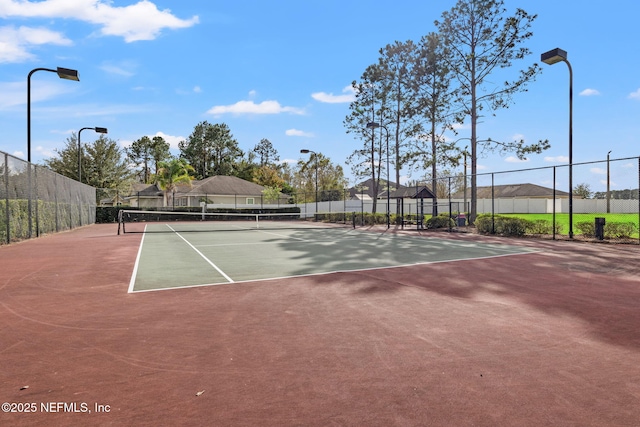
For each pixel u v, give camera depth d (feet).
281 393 10.41
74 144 133.80
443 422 8.95
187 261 35.27
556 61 56.24
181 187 182.50
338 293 22.02
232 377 11.39
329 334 15.10
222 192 165.89
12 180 51.39
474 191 90.89
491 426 8.77
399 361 12.48
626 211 149.18
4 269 30.76
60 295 21.88
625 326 15.99
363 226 98.48
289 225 107.86
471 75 90.48
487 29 86.69
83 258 37.50
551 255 38.60
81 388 10.75
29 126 60.39
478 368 11.94
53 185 69.62
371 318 17.17
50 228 67.62
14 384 11.01
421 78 98.27
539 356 12.87
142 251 43.62
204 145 281.54
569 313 17.92
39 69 60.70
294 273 28.53
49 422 9.06
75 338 14.78
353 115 116.47
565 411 9.43
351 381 11.09
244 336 14.90
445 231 77.51
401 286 23.89
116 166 141.08
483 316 17.46
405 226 96.78
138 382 11.10
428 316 17.47
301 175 221.05
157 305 19.57
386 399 10.05
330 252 41.73
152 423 8.98
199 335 15.05
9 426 8.87
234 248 46.50
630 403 9.83
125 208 132.67
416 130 100.42
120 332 15.46
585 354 13.05
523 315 17.61
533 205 180.86
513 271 29.37
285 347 13.75
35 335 15.14
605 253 39.75
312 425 8.85
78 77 63.10
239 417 9.21
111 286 24.25
